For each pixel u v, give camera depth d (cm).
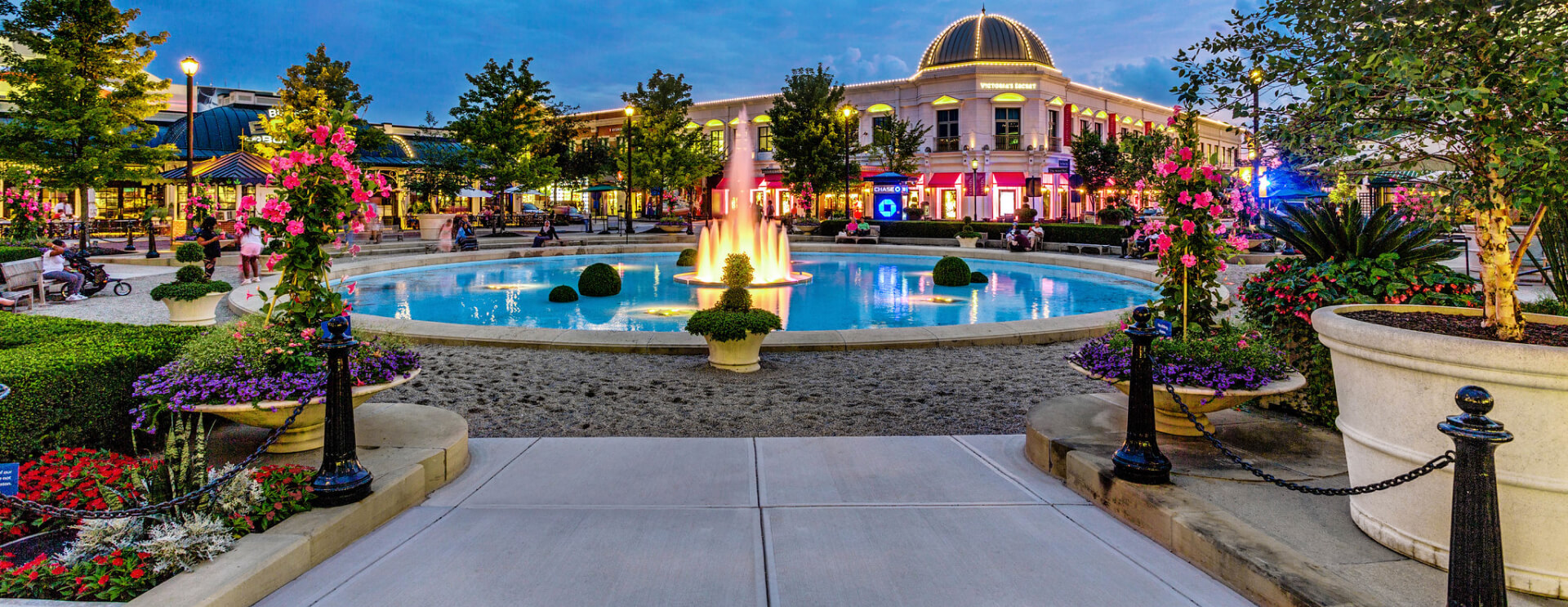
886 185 3456
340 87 3934
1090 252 2498
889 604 307
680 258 2122
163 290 1032
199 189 1731
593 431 596
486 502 424
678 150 4134
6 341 555
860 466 490
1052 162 4466
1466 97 282
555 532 381
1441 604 288
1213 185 546
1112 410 545
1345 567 320
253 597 304
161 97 2394
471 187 3800
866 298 1506
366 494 384
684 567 341
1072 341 980
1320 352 526
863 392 717
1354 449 358
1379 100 331
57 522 353
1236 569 319
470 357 859
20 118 2102
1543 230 510
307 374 450
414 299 1485
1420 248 565
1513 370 290
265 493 360
